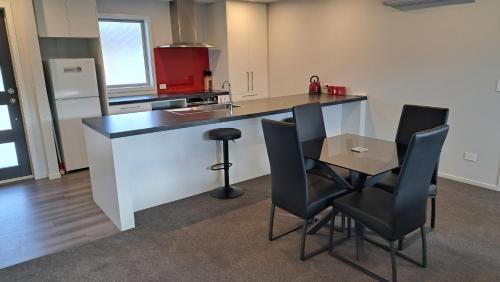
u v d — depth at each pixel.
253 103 4.29
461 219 3.01
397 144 2.94
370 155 2.59
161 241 2.76
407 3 3.97
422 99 4.15
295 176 2.36
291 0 5.51
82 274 2.35
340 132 5.09
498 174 3.63
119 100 4.75
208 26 5.92
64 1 4.21
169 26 5.58
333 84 5.15
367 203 2.32
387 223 2.08
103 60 4.66
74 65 4.34
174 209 3.35
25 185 4.16
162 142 3.36
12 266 2.47
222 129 3.51
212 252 2.59
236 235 2.84
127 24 5.24
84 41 4.86
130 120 3.25
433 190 2.69
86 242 2.78
